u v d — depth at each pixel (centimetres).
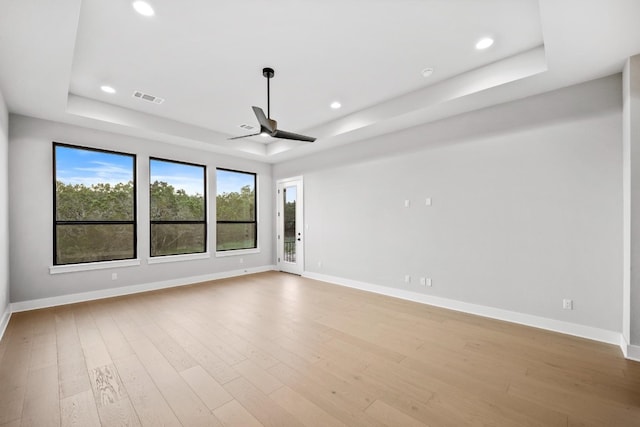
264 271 641
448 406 181
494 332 297
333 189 528
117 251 444
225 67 300
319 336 287
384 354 250
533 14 224
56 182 393
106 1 204
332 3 212
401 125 408
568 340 277
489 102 331
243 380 210
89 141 413
